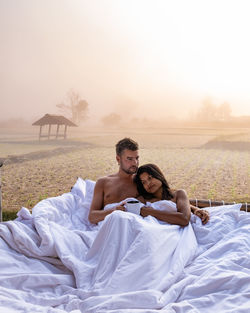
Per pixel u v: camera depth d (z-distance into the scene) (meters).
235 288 1.70
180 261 2.02
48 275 1.92
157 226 2.16
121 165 2.97
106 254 1.97
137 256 1.88
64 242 2.25
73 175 8.62
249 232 2.41
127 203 2.58
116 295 1.62
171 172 8.57
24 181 8.22
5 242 2.24
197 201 3.45
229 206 3.01
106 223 2.13
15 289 1.84
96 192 3.00
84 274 1.93
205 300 1.60
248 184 7.55
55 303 1.71
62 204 3.01
